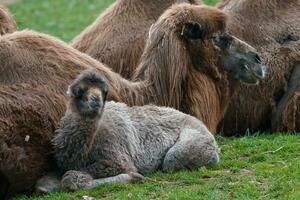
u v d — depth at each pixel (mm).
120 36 32250
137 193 23734
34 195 24469
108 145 24703
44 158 24875
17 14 67812
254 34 32812
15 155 24266
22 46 25797
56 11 68375
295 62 32719
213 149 26219
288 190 23828
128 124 25391
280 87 32594
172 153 25688
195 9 28531
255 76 29047
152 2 33031
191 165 25828
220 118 29672
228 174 25578
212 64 28672
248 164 26547
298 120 32000
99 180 24328
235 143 29578
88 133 24156
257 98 32531
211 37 28562
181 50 28000
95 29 33062
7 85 25062
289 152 27922
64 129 24422
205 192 23781
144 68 28203
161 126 26078
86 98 23625
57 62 26016
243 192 23797
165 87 27812
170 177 25172
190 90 28188
